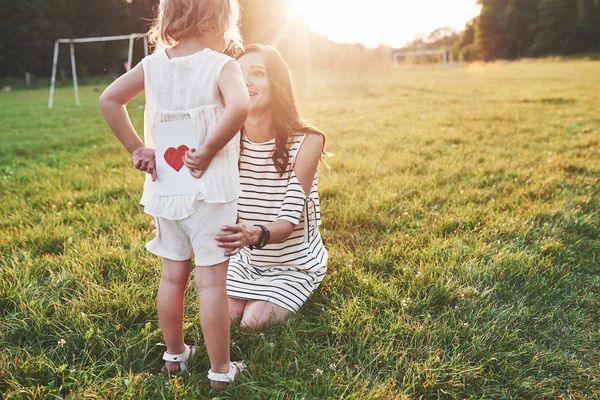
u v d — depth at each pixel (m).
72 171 5.58
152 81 1.74
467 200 4.25
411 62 47.31
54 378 1.93
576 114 9.31
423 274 2.74
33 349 2.13
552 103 11.47
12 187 4.91
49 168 5.74
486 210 3.91
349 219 3.76
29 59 41.78
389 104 12.66
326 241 3.42
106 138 8.34
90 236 3.43
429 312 2.47
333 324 2.33
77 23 45.28
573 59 42.69
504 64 43.81
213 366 1.88
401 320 2.33
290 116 2.39
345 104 12.88
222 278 1.83
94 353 2.13
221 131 1.63
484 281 2.77
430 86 19.23
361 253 3.11
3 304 2.45
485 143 6.80
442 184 4.77
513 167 5.33
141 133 8.99
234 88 1.66
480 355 2.14
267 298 2.44
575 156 5.67
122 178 5.18
